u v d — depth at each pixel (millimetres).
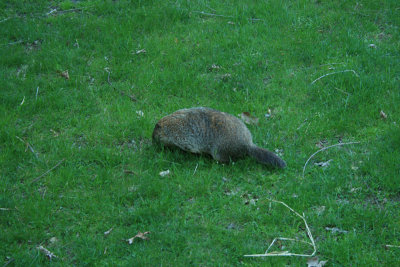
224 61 8227
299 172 5738
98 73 8086
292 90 7406
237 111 6949
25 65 8328
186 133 5922
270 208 5141
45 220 5043
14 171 5836
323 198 5223
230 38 8898
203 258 4535
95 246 4711
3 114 6914
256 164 5844
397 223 4812
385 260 4367
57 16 9867
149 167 5906
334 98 7078
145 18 9586
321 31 8977
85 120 6836
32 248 4727
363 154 5930
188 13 9797
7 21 9555
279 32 8961
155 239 4762
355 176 5551
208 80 7750
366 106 6785
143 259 4461
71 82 7766
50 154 6156
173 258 4520
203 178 5637
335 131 6461
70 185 5582
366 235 4691
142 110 7098
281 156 6004
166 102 7266
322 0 9953
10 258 4562
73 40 9023
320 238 4746
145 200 5340
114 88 7660
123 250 4633
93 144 6414
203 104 7152
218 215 5078
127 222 5039
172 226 4918
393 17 9148
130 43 8797
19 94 7402
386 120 6547
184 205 5270
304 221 4887
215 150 5848
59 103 7184
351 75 7465
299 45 8547
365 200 5234
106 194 5441
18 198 5367
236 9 9805
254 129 6547
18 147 6215
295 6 9836
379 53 8000
